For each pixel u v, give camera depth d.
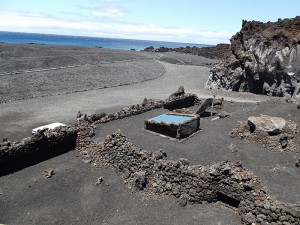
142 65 86.88
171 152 24.36
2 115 39.22
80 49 106.94
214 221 17.53
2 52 74.62
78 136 26.03
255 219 16.75
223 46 142.75
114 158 23.34
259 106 35.25
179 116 30.48
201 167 19.83
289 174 21.33
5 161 21.70
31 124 35.88
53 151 24.75
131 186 20.92
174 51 153.12
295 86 51.25
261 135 26.86
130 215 18.45
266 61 54.44
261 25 59.34
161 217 18.19
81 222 17.83
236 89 60.41
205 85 66.31
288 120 29.73
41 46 99.12
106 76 67.81
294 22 54.12
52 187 20.59
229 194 18.47
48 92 52.72
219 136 28.67
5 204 18.67
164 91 60.16
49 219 17.83
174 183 20.22
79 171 22.62
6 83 51.62
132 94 56.03
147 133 28.47
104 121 30.30
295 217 15.84
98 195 20.19
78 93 54.75
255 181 17.95
